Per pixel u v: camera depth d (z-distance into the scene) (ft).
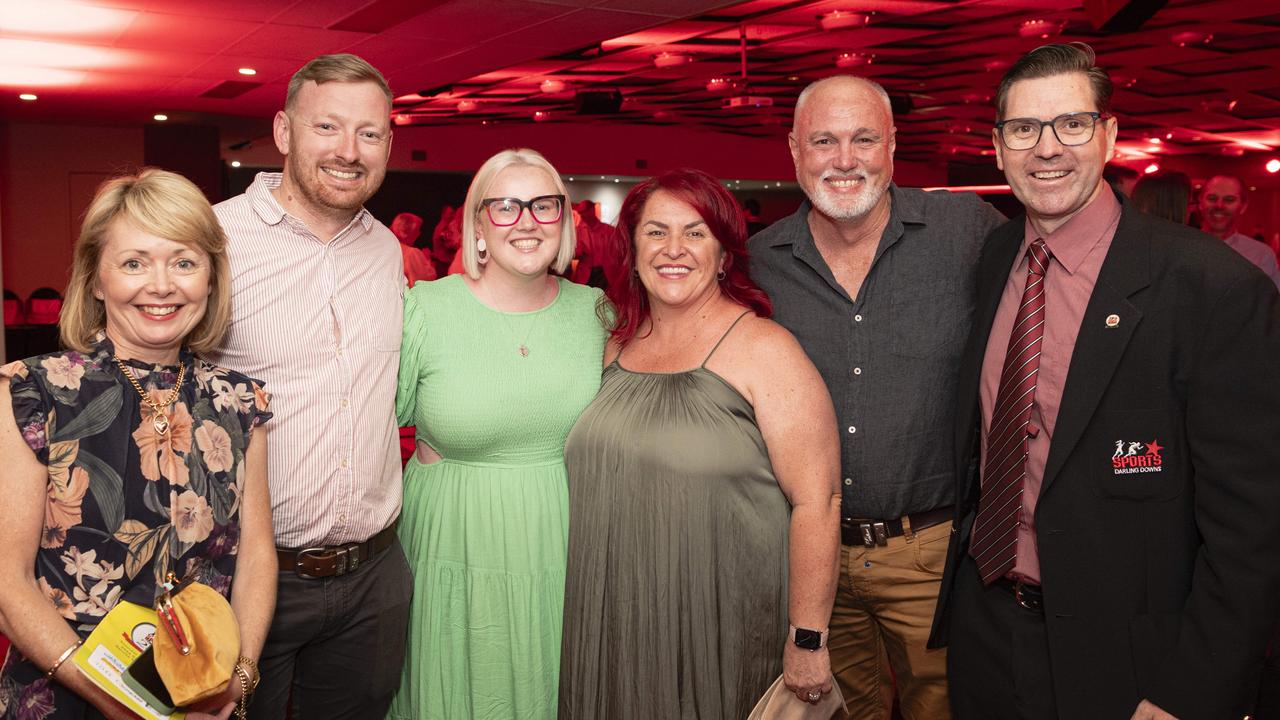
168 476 5.72
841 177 7.44
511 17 24.18
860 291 7.70
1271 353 5.50
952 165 78.89
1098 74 6.01
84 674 5.19
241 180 61.16
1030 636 6.37
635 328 7.81
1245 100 44.11
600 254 27.91
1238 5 26.45
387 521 7.47
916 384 7.61
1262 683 8.11
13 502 5.24
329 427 7.09
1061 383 6.19
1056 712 6.19
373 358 7.30
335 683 7.56
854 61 35.88
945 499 7.74
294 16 23.98
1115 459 5.92
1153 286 5.88
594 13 23.82
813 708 7.29
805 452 7.06
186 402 5.91
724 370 7.22
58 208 48.73
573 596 7.48
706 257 7.28
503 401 7.47
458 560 7.55
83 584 5.41
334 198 7.04
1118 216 6.20
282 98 38.34
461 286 7.80
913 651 7.87
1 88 36.01
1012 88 6.20
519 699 7.53
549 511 7.60
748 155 70.28
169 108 41.98
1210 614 5.62
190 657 5.35
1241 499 5.51
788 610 7.40
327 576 7.16
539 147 65.16
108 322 5.76
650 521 7.17
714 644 7.17
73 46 27.73
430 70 32.37
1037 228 6.37
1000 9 28.40
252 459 6.29
